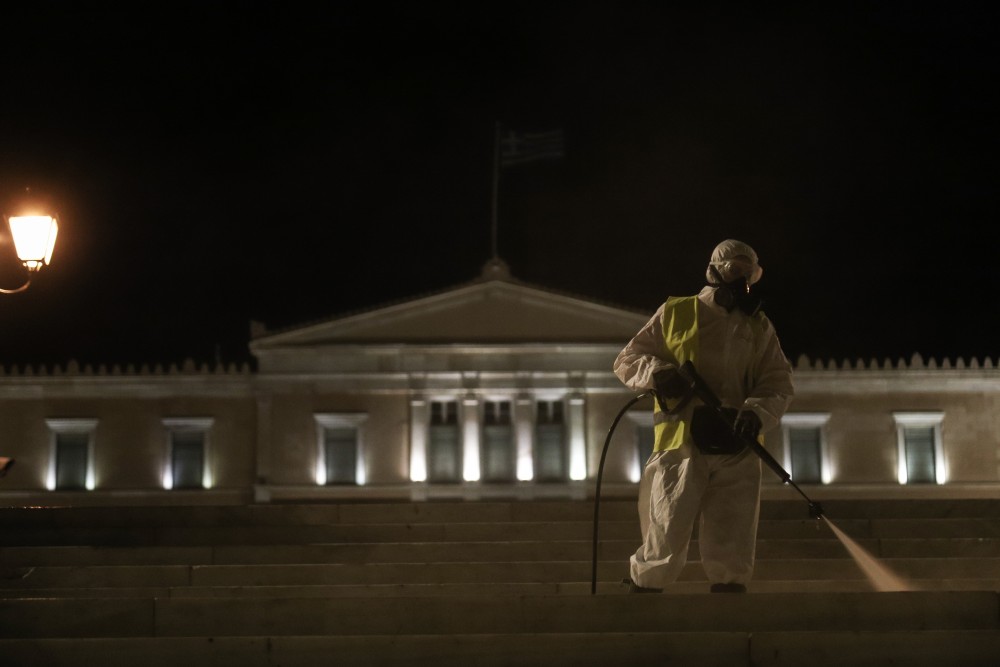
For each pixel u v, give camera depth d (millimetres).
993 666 9953
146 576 14047
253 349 55625
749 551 10898
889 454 55531
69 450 55406
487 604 10844
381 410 55688
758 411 10844
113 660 10414
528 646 10172
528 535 15594
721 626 10523
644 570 10867
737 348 11172
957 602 10641
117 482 55031
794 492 54969
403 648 10250
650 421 55531
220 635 11047
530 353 55781
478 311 56219
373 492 55094
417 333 56000
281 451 55250
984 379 55625
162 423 55344
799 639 10039
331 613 11008
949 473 55531
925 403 55750
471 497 55219
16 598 12312
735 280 11328
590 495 55219
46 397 55438
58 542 15609
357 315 55750
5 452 55031
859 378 55719
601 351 55719
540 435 55812
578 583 13539
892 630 10578
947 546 14664
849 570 14078
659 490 10938
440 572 14039
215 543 15578
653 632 10508
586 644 10141
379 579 14008
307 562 14789
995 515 16219
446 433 55750
